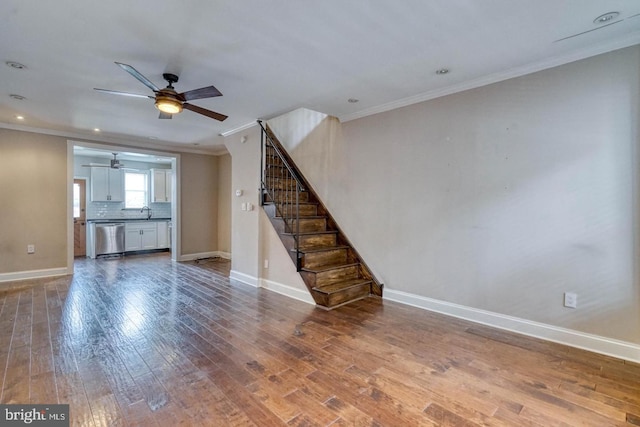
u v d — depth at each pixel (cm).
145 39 239
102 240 736
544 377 219
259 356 249
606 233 251
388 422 174
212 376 220
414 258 371
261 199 465
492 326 310
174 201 682
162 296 416
